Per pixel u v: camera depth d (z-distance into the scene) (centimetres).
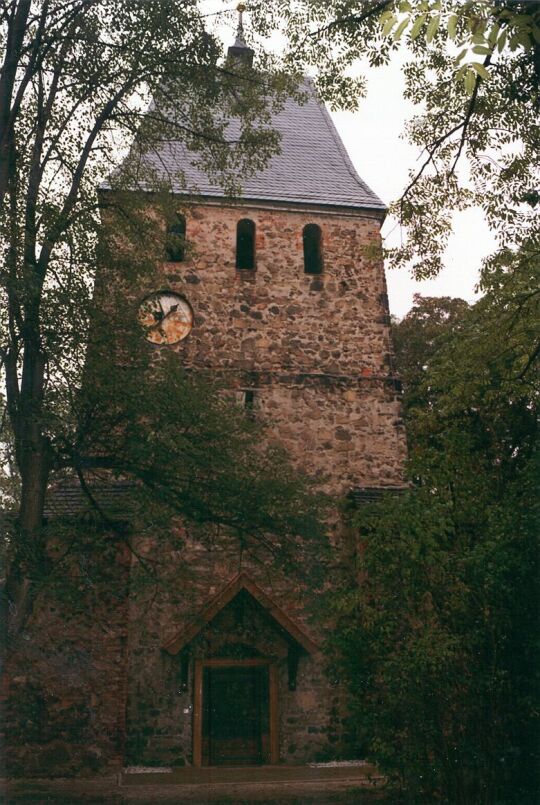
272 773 1420
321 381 1812
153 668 1524
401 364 2345
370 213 1988
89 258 1159
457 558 895
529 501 943
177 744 1495
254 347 1817
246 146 1423
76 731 1378
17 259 1042
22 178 1187
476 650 888
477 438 1089
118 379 1125
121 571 1469
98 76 1217
